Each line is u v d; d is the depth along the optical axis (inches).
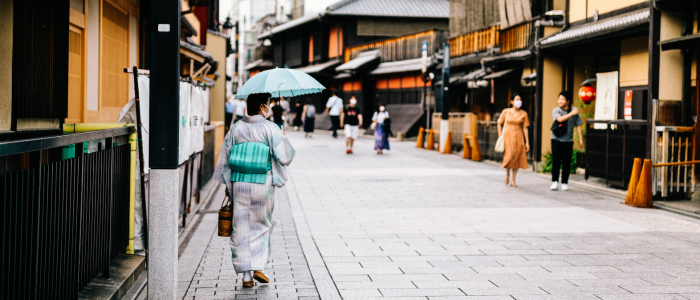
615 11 493.7
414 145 971.9
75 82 270.8
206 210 363.9
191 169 319.3
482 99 864.9
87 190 173.3
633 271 222.2
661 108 389.4
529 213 348.8
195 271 223.6
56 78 192.4
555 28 611.8
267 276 212.8
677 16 392.8
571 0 567.5
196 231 298.4
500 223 318.3
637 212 352.5
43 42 181.9
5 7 158.9
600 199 404.8
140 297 192.9
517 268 226.7
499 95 803.4
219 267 231.0
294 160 687.7
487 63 756.6
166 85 169.5
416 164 652.1
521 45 707.4
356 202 391.2
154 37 168.1
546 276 215.3
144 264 223.8
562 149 444.1
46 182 138.1
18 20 164.7
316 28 1651.1
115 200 207.9
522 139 466.6
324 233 292.5
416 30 1524.4
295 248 263.7
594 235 287.3
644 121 408.2
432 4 1557.6
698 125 382.0
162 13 168.1
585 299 188.4
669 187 386.6
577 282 207.6
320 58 1622.8
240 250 200.5
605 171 461.1
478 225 313.0
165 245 172.7
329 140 1078.4
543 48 568.7
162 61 168.7
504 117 470.9
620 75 503.2
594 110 565.3
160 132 170.7
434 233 292.4
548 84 579.5
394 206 375.2
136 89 222.2
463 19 961.5
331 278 213.8
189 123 295.3
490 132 695.1
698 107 382.6
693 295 192.5
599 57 556.1
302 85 209.6
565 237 282.5
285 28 1786.4
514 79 744.3
